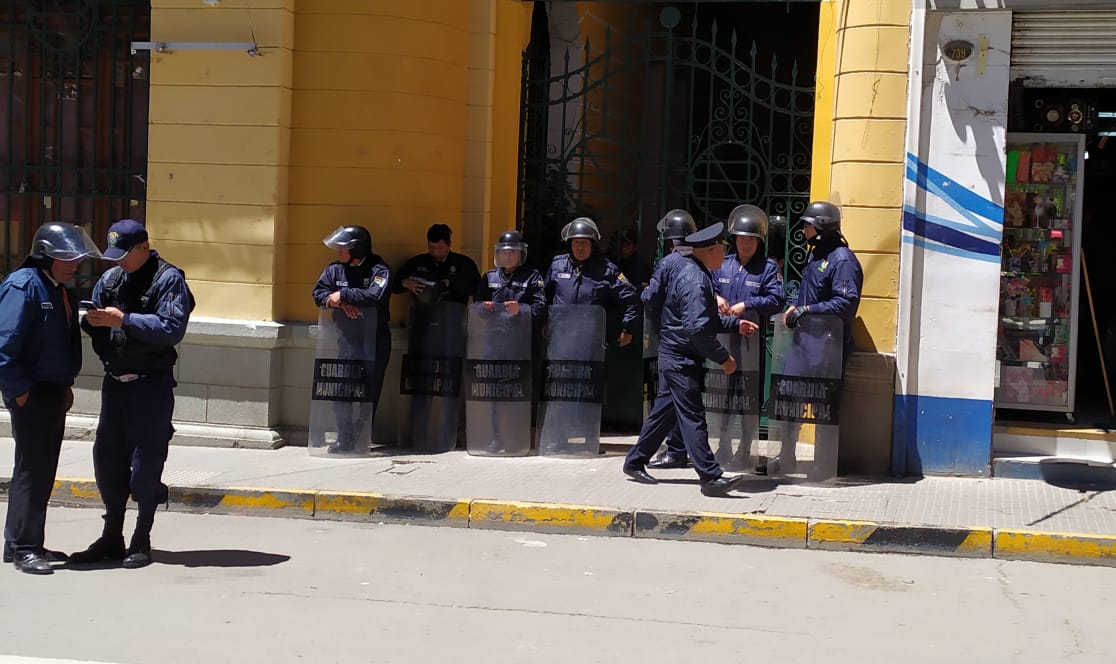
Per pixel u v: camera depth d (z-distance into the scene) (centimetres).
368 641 566
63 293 683
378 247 1005
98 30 1056
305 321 1015
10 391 658
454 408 1002
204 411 1013
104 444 691
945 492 866
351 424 966
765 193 1020
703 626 602
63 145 1067
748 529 778
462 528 815
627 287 990
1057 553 743
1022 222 970
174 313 672
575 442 973
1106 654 567
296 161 1010
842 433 935
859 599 658
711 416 931
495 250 984
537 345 1042
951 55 906
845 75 934
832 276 893
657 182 1052
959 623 615
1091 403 1052
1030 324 972
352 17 997
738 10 1181
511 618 609
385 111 1001
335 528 812
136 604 621
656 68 1046
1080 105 965
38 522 686
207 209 1005
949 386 917
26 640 559
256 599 634
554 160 1078
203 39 999
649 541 786
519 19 1065
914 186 913
